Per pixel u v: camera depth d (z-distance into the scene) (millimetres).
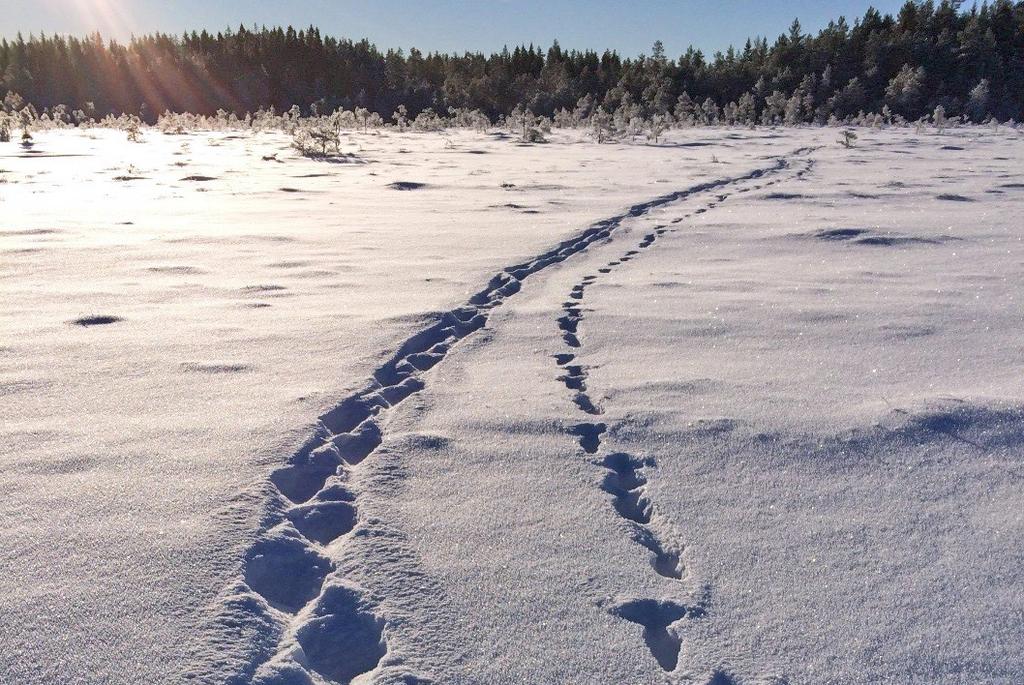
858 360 3805
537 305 4996
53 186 11578
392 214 9156
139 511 2242
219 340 4031
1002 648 1709
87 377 3428
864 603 1877
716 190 12180
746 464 2666
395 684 1570
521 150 22453
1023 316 4551
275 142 25766
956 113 44844
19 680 1545
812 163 17406
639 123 32750
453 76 64938
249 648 1680
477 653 1682
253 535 2131
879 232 7711
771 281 5680
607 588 1938
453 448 2791
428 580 1963
